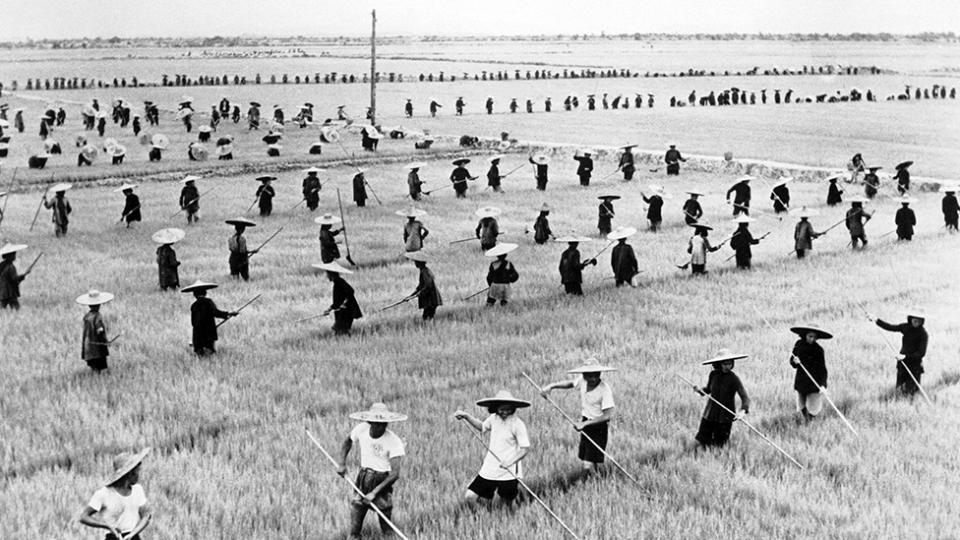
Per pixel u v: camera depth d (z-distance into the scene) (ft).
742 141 234.58
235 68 593.83
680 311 87.35
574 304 89.86
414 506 45.42
